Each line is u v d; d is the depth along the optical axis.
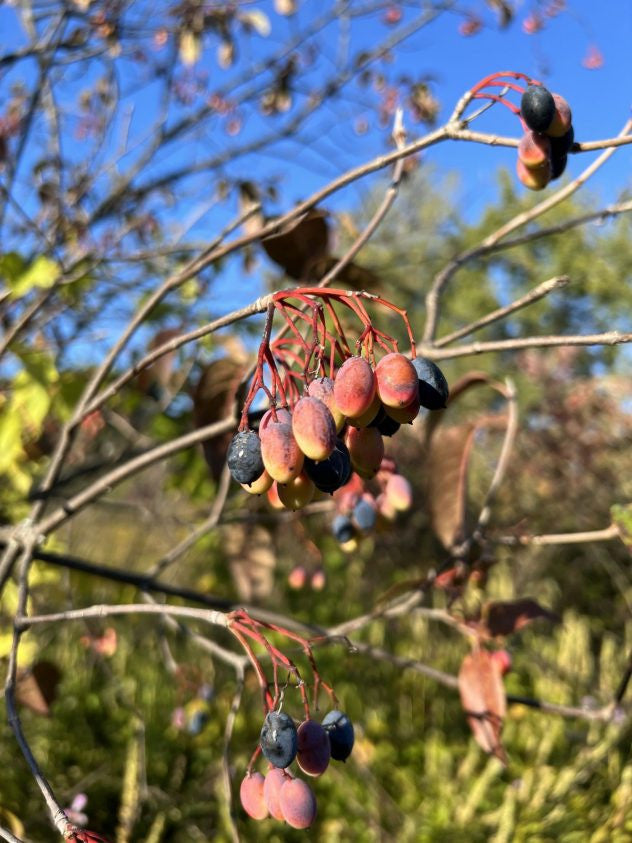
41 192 0.56
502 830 0.44
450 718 0.66
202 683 0.52
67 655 0.64
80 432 0.44
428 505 0.32
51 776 0.51
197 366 0.45
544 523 0.97
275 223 0.23
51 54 0.54
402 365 0.15
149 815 0.49
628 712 0.50
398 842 0.48
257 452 0.15
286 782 0.16
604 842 0.45
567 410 1.04
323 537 0.67
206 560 0.65
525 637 0.75
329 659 0.66
